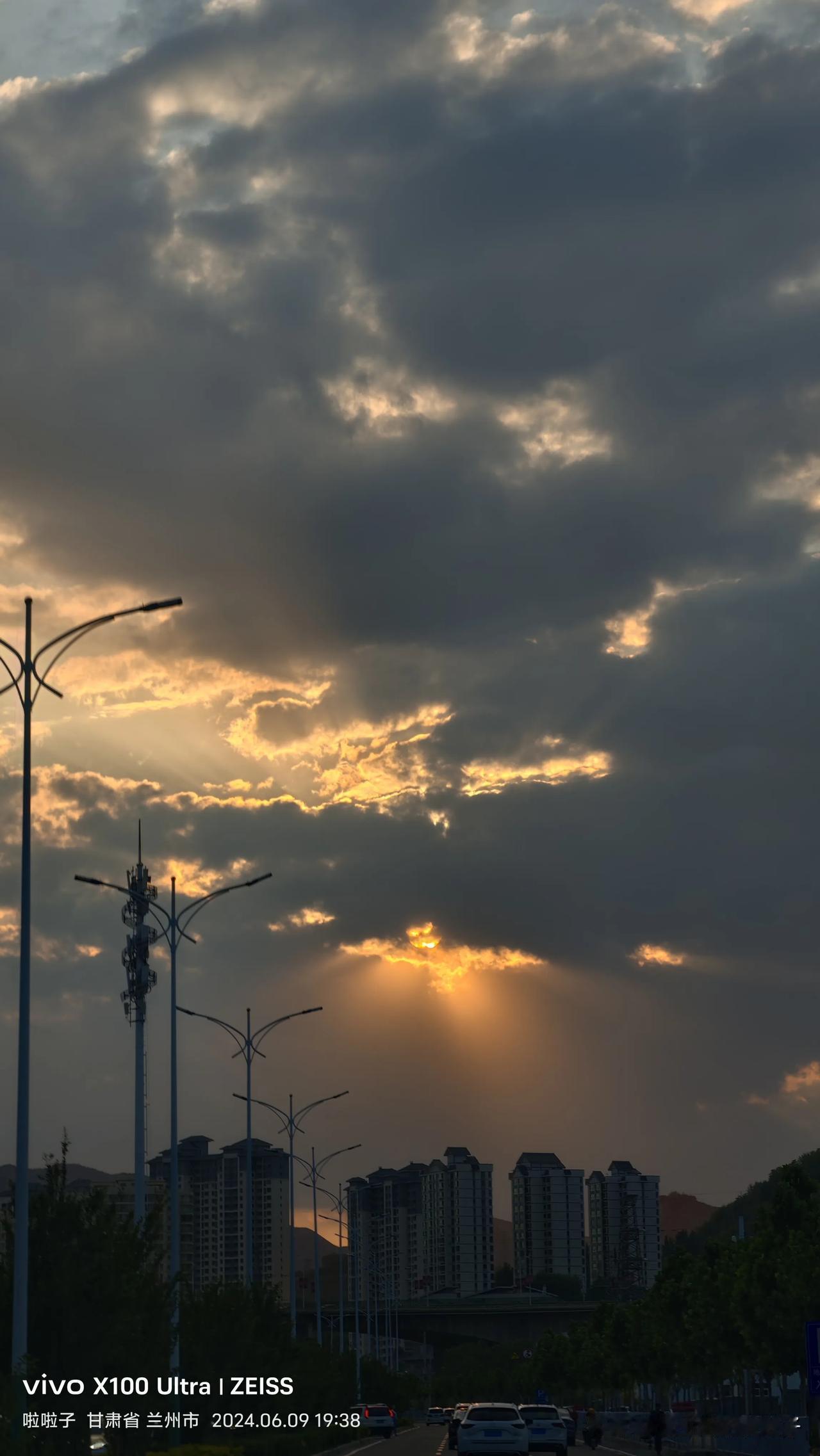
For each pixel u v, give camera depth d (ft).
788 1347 216.33
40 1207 119.75
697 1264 293.43
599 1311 508.94
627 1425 327.88
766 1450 197.77
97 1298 117.60
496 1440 198.80
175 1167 191.52
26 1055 110.52
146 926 215.51
